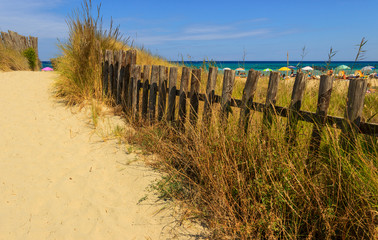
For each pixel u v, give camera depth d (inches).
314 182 94.8
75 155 153.9
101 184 126.6
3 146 161.8
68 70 253.0
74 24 250.8
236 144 117.1
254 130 116.9
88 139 174.7
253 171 107.5
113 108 221.0
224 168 109.5
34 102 245.6
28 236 93.0
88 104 229.0
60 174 133.6
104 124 196.1
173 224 101.0
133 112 199.0
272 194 95.3
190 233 96.6
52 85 281.1
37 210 106.7
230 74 128.0
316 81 135.0
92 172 136.4
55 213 105.6
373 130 89.0
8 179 126.6
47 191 119.1
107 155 153.9
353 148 91.3
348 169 87.4
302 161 96.5
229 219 98.8
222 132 116.6
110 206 111.1
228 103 130.6
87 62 236.7
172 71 163.3
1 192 116.4
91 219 103.3
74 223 100.7
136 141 168.1
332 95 146.6
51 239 92.4
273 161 99.8
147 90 187.5
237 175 100.8
